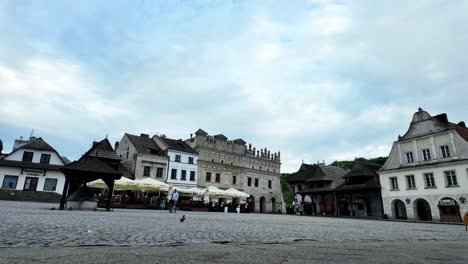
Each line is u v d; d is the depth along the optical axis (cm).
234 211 4056
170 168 5191
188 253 441
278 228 1108
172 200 2523
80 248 451
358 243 681
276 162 6906
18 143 5944
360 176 4431
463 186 3097
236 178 6075
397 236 948
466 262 426
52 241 507
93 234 632
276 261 398
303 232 962
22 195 4228
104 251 429
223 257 415
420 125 3672
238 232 847
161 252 441
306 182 5347
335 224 1700
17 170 4362
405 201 3622
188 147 5800
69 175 1891
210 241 600
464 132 3466
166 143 5434
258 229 1009
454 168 3203
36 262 340
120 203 3081
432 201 3347
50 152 4684
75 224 852
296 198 5628
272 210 6606
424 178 3475
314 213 5119
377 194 4228
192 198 5166
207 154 5772
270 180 6700
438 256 487
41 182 4466
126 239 577
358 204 4469
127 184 3011
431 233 1172
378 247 602
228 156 6059
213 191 3819
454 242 803
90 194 1998
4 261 339
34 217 1045
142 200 3238
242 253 459
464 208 3050
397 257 464
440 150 3403
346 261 413
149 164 4975
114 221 1057
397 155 3853
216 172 5800
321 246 588
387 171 3897
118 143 6019
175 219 1391
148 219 1288
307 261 404
